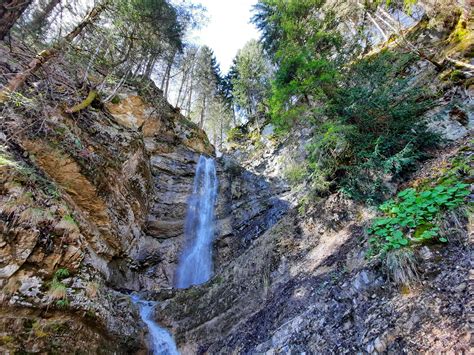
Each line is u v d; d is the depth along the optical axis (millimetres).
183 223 13961
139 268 11328
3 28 5074
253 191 15680
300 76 9000
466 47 8688
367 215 6945
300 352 4531
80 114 8367
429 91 8344
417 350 3129
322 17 12250
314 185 8383
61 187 6547
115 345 5977
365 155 7262
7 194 4496
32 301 4461
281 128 9758
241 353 5645
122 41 12172
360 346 3787
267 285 7586
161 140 15297
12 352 4000
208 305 8156
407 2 10297
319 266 6512
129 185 10055
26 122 6125
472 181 4734
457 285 3467
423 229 4422
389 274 4320
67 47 6961
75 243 5562
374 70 8820
